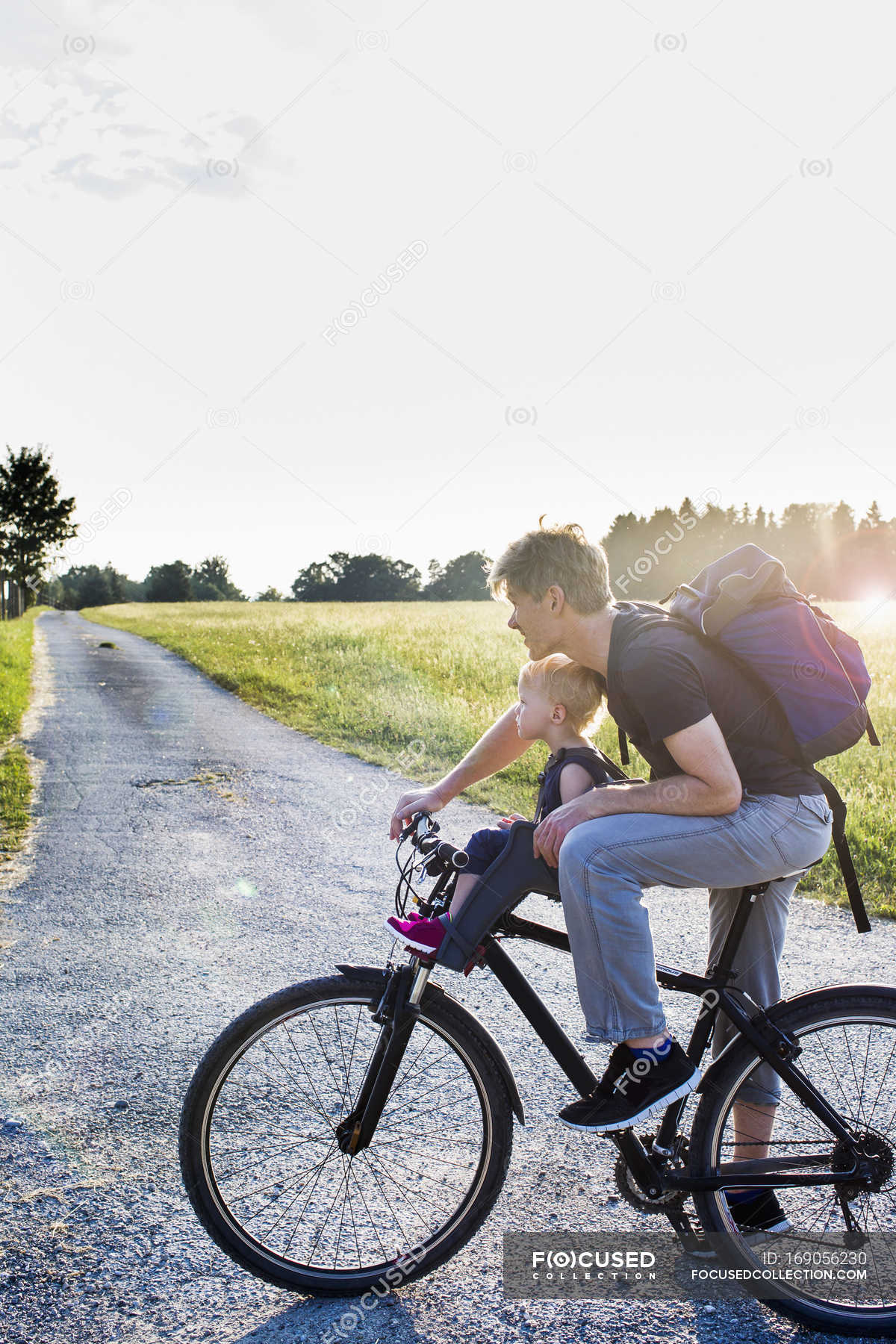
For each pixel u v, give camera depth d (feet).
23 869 18.80
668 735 6.66
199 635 88.48
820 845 7.11
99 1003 12.49
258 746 34.01
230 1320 6.99
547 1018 7.18
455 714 37.58
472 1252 7.82
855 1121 7.43
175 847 20.56
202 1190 7.27
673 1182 7.28
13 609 131.13
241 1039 7.29
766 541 262.26
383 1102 7.31
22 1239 7.83
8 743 33.81
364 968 7.52
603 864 6.68
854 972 13.56
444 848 7.00
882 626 80.02
